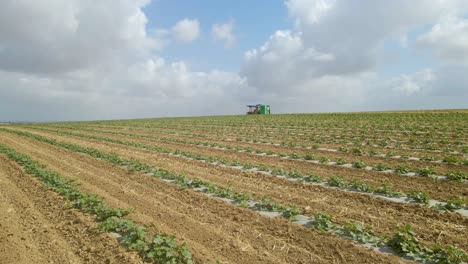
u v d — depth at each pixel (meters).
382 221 8.62
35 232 8.67
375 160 16.56
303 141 24.52
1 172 16.03
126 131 40.38
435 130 27.89
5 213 10.07
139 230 7.81
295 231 8.18
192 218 9.35
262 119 52.56
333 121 42.03
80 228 8.73
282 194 11.23
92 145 26.33
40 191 12.30
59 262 7.10
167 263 6.55
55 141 28.56
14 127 55.16
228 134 31.95
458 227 8.11
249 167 15.75
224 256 7.12
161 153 21.34
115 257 7.09
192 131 36.84
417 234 7.81
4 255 7.39
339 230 7.96
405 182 12.26
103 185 13.23
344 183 11.90
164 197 11.38
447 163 15.09
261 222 8.85
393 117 44.69
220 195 11.29
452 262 6.33
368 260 6.69
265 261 6.87
